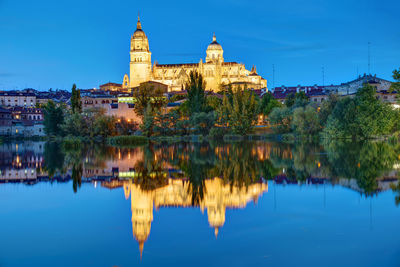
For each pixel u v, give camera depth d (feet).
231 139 430.61
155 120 455.63
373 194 111.45
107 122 444.55
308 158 203.31
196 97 463.42
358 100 364.99
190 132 455.63
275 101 532.32
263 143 351.67
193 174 156.87
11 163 210.59
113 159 224.74
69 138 451.53
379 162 179.42
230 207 100.32
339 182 130.52
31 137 615.16
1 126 628.69
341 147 277.23
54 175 161.17
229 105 454.40
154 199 111.86
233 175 151.53
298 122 388.57
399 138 365.61
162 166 185.57
